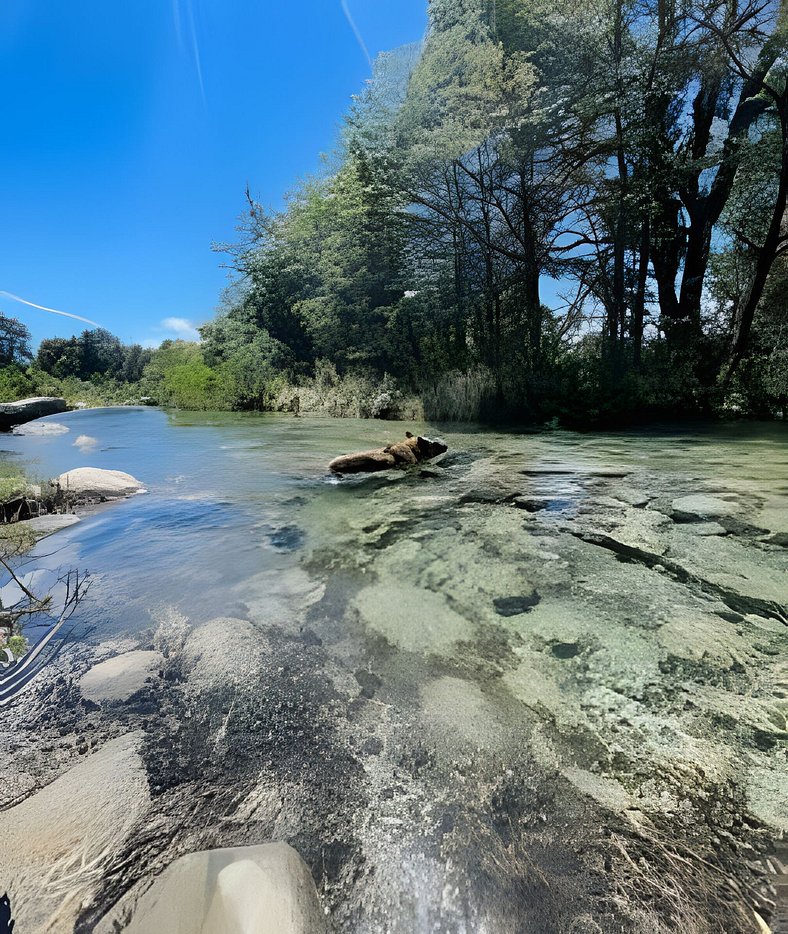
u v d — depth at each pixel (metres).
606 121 10.32
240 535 2.94
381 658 1.61
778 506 3.23
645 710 1.32
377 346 13.89
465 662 1.58
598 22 9.98
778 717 1.28
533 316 11.24
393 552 2.60
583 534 2.80
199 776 1.12
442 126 10.66
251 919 0.78
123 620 1.90
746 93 10.48
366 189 11.97
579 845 0.93
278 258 17.16
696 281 11.77
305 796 1.06
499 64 9.71
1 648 1.70
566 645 1.66
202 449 6.63
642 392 9.29
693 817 0.98
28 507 3.43
